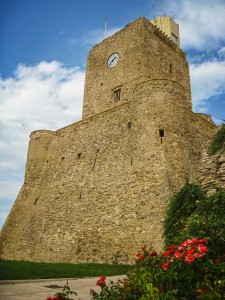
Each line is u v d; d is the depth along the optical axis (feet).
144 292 16.61
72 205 74.74
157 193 57.36
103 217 65.77
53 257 70.64
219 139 31.68
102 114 81.35
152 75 92.12
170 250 19.90
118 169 68.69
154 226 54.65
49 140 95.04
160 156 60.64
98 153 76.48
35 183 89.97
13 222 87.51
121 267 51.90
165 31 124.06
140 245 55.16
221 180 28.37
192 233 23.41
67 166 83.05
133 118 69.15
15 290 28.02
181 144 63.05
